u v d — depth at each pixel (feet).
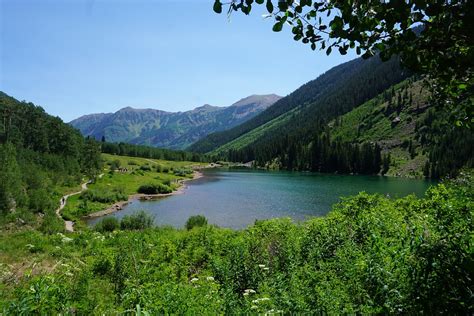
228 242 44.11
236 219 136.56
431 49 12.55
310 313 18.35
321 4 11.87
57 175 215.10
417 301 15.11
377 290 17.16
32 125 304.71
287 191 224.33
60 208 152.76
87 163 285.84
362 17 11.56
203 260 41.57
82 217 145.89
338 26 11.77
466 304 13.58
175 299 22.30
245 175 397.60
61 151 300.61
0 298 26.73
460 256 15.24
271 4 11.12
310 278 23.89
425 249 16.12
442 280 14.90
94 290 30.86
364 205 44.50
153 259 41.19
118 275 34.91
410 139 462.60
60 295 24.67
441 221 20.39
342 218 39.47
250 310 20.95
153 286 28.25
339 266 25.34
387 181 297.33
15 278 32.99
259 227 50.44
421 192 203.62
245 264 32.04
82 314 24.09
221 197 206.80
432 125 445.78
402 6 10.50
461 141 340.18
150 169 390.63
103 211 160.76
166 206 177.06
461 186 28.35
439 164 334.44
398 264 17.35
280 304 20.43
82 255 48.11
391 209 39.11
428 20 12.16
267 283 26.86
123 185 254.47
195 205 177.78
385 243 21.52
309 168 488.85
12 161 137.80
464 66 12.59
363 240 30.12
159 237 57.82
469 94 14.49
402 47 12.53
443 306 14.15
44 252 48.52
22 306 21.16
